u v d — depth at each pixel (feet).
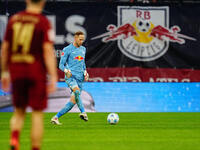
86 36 140.36
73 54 101.14
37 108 46.37
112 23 140.77
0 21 136.87
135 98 141.49
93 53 140.36
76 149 61.67
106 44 140.77
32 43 46.34
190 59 142.41
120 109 140.87
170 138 75.72
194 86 142.72
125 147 64.03
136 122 108.06
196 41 142.41
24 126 97.04
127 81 141.18
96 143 68.23
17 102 47.19
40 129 46.57
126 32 140.77
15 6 137.90
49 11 139.33
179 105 142.51
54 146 64.64
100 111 140.15
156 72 141.59
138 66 141.28
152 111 142.00
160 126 97.91
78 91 99.30
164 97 142.10
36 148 46.55
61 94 137.90
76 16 140.26
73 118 119.96
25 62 46.16
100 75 140.36
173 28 141.90
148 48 141.18
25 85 46.70
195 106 142.82
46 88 47.09
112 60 140.77
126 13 141.08
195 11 142.51
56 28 139.54
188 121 111.96
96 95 140.05
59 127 93.50
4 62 47.91
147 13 141.28
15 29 46.78
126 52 141.08
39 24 46.50
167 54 141.79
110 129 89.86
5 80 48.67
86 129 89.66
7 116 124.47
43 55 46.83
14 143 46.21
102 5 140.77
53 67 46.26
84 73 102.42
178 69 142.00
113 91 140.77
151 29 141.38
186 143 69.26
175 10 142.00
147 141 71.20
